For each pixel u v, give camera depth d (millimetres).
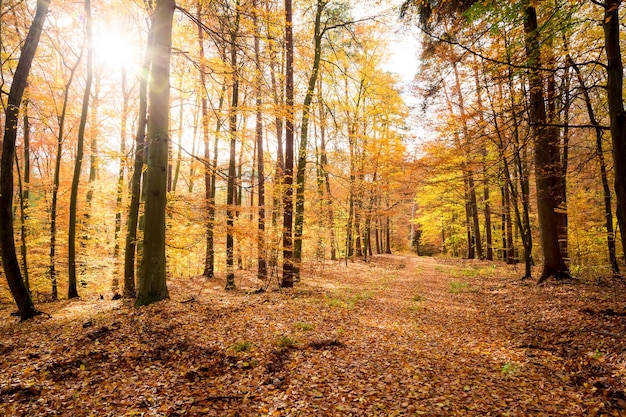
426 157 15242
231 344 6500
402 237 48969
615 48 5547
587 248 17234
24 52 8484
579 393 4535
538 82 10273
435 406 4449
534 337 6918
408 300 11570
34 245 15773
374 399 4680
